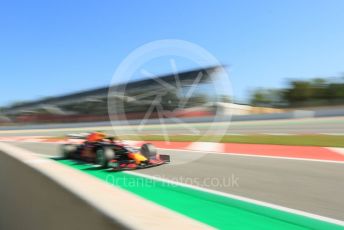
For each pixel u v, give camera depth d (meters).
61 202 2.45
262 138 17.83
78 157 12.34
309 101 42.72
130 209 1.76
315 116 33.53
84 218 2.02
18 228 3.87
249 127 28.31
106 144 10.72
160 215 1.66
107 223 1.72
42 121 57.50
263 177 8.51
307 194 6.71
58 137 29.45
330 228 4.85
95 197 2.02
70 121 52.00
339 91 46.62
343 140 14.80
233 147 15.19
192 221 1.56
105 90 45.88
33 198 3.26
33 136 35.69
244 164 10.54
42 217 2.92
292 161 10.63
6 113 65.56
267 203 6.21
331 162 10.08
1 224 4.86
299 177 8.28
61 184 2.48
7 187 4.62
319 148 13.07
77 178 2.67
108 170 10.25
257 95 48.09
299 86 49.31
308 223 5.09
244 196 6.79
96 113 47.69
